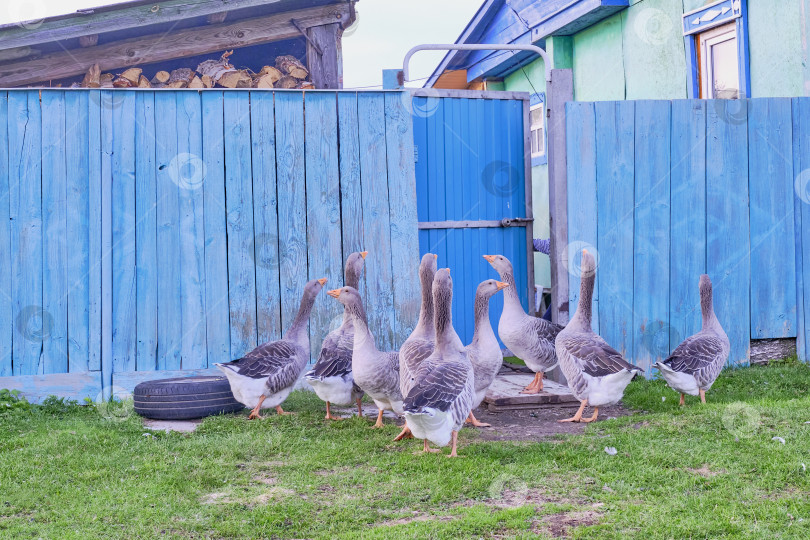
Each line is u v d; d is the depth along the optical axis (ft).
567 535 14.28
